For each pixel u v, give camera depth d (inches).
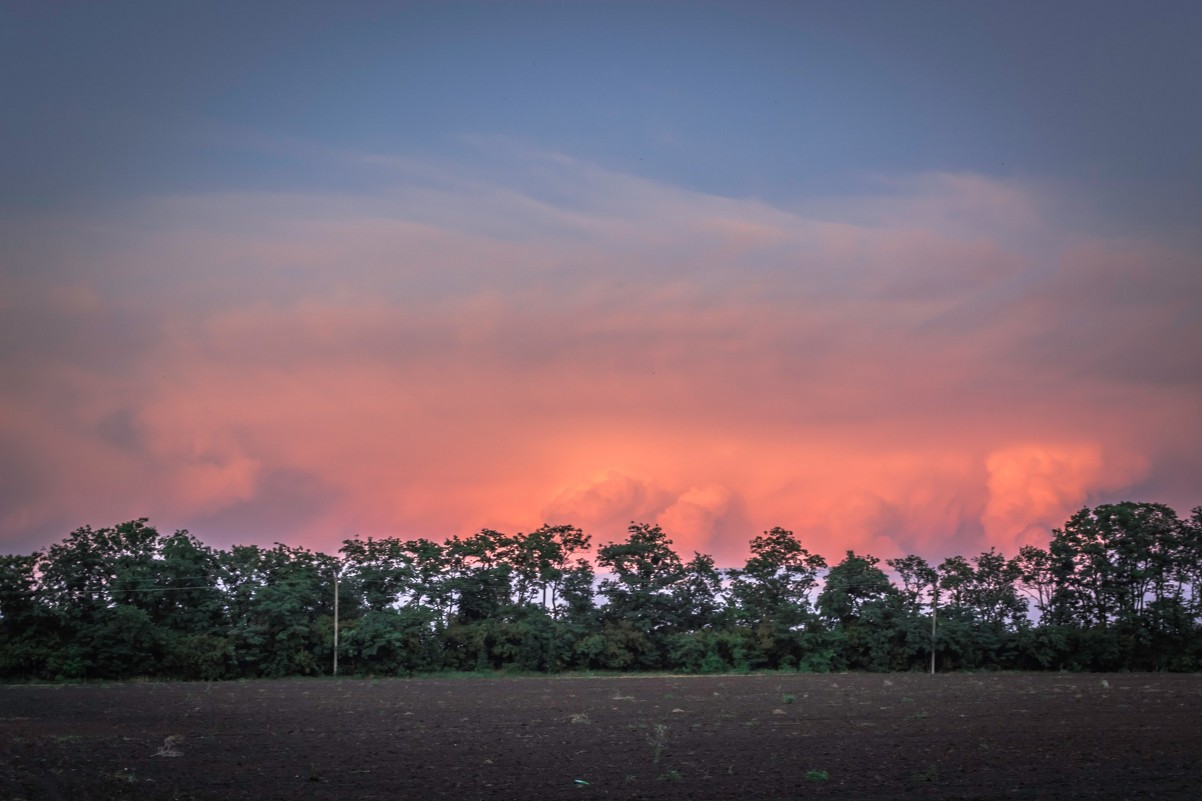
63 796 799.7
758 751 1055.6
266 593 2605.8
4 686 2219.5
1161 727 1268.5
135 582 2519.7
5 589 2406.5
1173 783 832.9
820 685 2225.6
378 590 2866.6
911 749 1061.8
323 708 1616.6
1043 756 999.6
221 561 2746.1
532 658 2763.3
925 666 2888.8
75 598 2509.8
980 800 761.6
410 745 1117.7
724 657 2864.2
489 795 796.6
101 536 2576.3
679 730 1268.5
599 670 2837.1
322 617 2662.4
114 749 1080.2
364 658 2632.9
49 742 1143.6
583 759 999.6
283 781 863.1
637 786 836.6
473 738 1186.6
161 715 1491.1
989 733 1208.2
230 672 2524.6
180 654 2443.4
